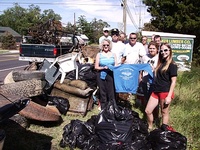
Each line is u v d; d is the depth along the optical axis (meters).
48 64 7.67
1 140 3.20
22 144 4.84
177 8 21.45
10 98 3.76
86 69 7.75
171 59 5.03
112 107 4.75
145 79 6.35
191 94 8.73
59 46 12.25
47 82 6.70
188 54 15.05
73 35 14.74
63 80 7.33
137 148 4.18
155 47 6.08
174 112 6.88
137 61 7.09
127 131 4.46
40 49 11.94
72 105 6.81
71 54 8.01
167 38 14.96
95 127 4.65
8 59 24.36
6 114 3.39
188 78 11.15
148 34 14.82
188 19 20.23
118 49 7.56
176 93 8.62
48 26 13.17
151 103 5.40
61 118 6.28
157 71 5.21
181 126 5.93
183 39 14.95
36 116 5.56
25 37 13.18
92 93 7.18
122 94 7.56
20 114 5.51
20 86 5.73
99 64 6.11
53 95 7.12
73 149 4.68
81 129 4.84
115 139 4.38
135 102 7.94
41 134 5.43
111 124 4.50
